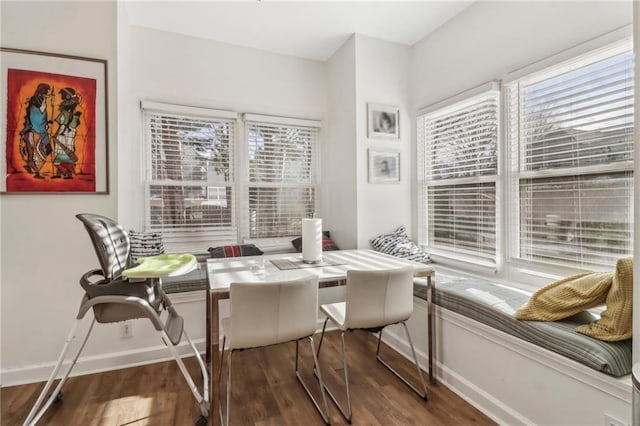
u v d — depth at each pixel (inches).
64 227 83.8
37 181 81.3
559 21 79.4
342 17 108.7
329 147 137.9
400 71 126.9
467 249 108.0
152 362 92.4
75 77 84.2
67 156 83.6
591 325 56.1
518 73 89.0
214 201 124.2
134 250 99.1
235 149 127.0
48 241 82.7
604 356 50.1
